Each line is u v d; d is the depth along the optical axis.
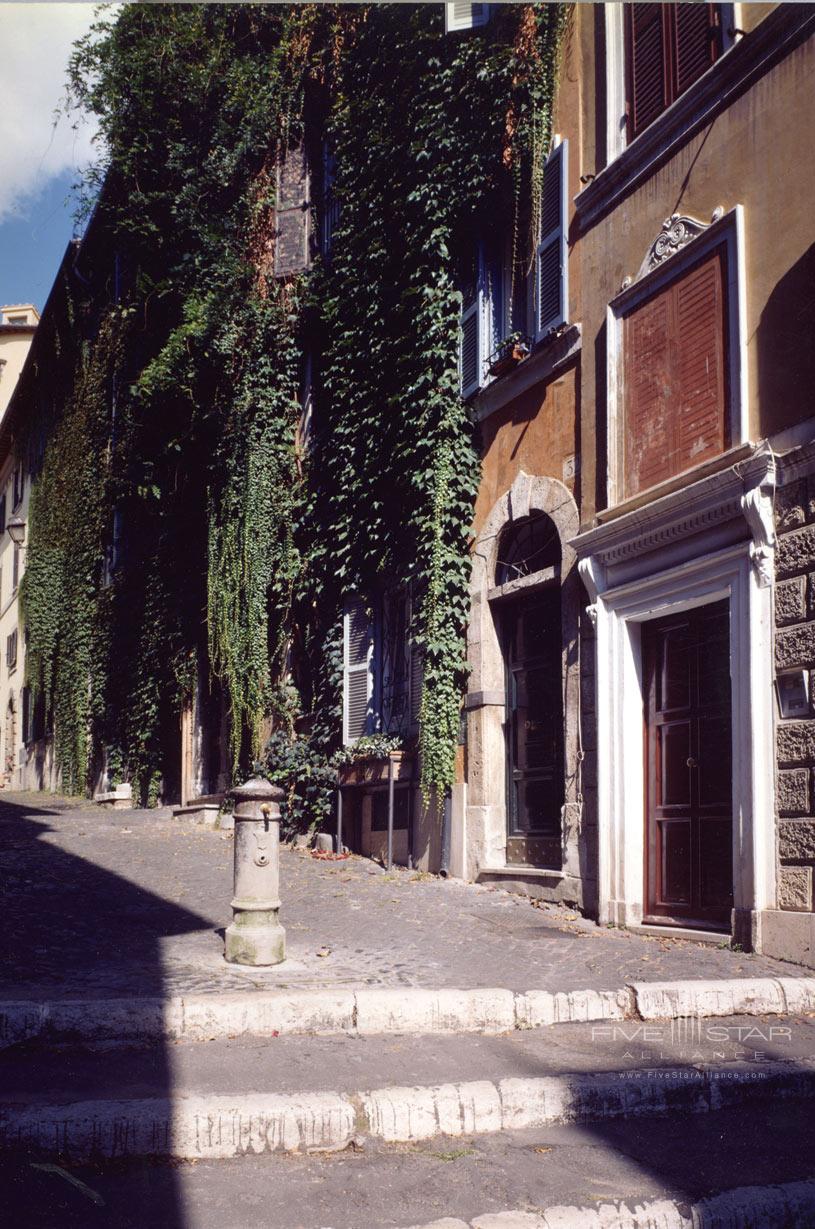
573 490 10.73
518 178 11.76
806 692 7.64
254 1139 4.52
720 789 8.76
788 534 7.93
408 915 9.61
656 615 9.39
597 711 9.87
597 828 9.84
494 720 11.71
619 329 10.08
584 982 6.93
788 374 8.06
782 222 8.23
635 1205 3.97
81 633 24.61
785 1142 4.68
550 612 11.26
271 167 16.41
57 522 26.94
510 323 11.88
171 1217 3.89
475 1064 5.38
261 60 16.31
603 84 10.70
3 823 16.33
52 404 27.81
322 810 14.30
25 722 33.34
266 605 15.80
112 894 10.21
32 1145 4.36
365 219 13.81
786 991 6.59
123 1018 5.72
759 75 8.53
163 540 19.19
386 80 13.52
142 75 15.97
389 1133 4.67
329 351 14.49
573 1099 4.94
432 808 12.41
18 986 6.55
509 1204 4.02
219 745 18.25
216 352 15.97
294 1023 5.97
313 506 14.77
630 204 10.08
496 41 11.84
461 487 12.16
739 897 8.09
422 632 12.27
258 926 7.44
